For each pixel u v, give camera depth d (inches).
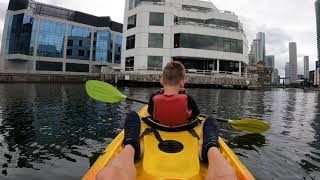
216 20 1349.7
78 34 2032.5
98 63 2065.7
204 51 1229.1
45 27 1893.5
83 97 580.7
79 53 2036.2
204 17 1354.6
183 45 1208.8
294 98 800.9
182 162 104.0
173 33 1232.8
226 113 399.5
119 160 87.7
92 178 96.3
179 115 124.7
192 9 1396.4
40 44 1875.0
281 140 235.9
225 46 1263.5
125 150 97.9
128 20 1307.8
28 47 1811.0
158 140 119.0
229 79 1213.1
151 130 125.0
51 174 156.4
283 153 198.5
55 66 1935.3
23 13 1760.6
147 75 1123.9
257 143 223.3
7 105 428.1
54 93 680.4
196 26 1220.5
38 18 1861.5
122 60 1341.0
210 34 1238.9
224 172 81.4
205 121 116.5
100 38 2084.2
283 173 161.8
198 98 621.3
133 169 89.7
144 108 214.4
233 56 1274.6
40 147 205.5
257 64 2923.2
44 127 272.8
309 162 181.2
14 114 345.7
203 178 99.5
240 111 423.8
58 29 1943.9
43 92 708.0
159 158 106.3
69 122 299.3
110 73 1206.3
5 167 165.2
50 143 216.4
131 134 108.7
